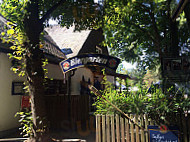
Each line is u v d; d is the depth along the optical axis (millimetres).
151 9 6051
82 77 12148
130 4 4777
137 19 7215
